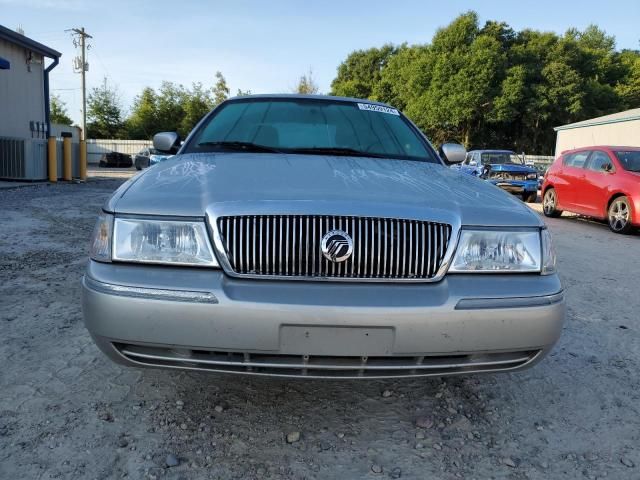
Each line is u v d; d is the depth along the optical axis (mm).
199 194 2162
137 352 2018
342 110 3598
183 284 1953
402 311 1938
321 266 2000
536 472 2086
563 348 3324
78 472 1969
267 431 2305
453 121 38344
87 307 2016
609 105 40562
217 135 3293
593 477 2062
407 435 2322
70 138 15875
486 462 2145
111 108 53438
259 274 1992
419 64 39656
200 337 1930
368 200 2094
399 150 3316
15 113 15969
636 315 4043
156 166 2730
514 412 2547
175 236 2031
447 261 2066
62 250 5625
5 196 11039
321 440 2256
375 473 2049
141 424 2305
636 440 2330
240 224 2004
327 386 2721
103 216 2139
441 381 2832
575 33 51406
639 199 8273
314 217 2006
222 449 2158
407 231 2045
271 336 1919
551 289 2125
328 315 1910
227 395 2584
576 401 2666
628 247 7348
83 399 2486
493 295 2035
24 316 3529
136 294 1953
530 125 40188
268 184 2232
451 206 2174
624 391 2781
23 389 2553
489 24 41375
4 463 1998
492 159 16859
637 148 9656
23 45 15875
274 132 3312
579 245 7363
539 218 2309
